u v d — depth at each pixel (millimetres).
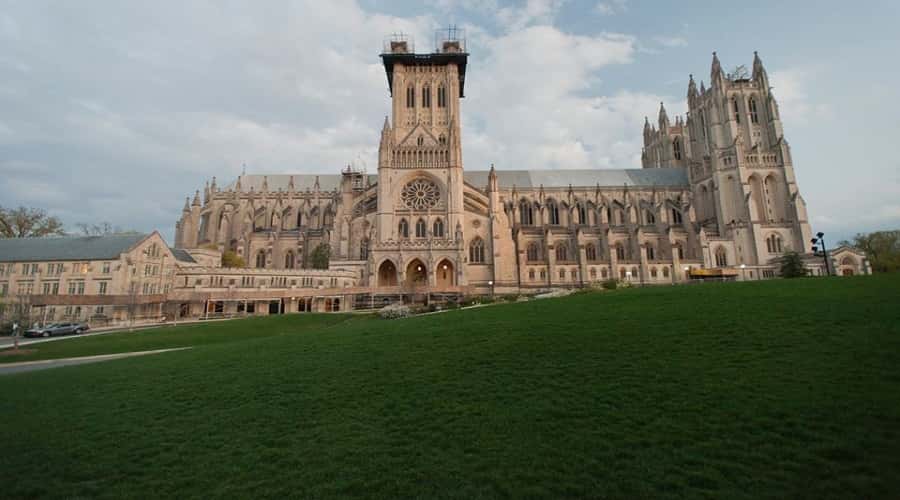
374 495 10234
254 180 132500
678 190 122938
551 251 103375
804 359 16625
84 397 20297
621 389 15664
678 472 10320
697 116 129375
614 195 122938
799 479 9531
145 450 13688
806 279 36875
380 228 90812
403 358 22484
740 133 116875
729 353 18312
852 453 10227
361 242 95438
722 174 113688
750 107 118375
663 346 20203
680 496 9344
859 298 25234
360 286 84625
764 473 9914
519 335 25047
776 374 15484
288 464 12180
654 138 156875
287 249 108812
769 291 31375
